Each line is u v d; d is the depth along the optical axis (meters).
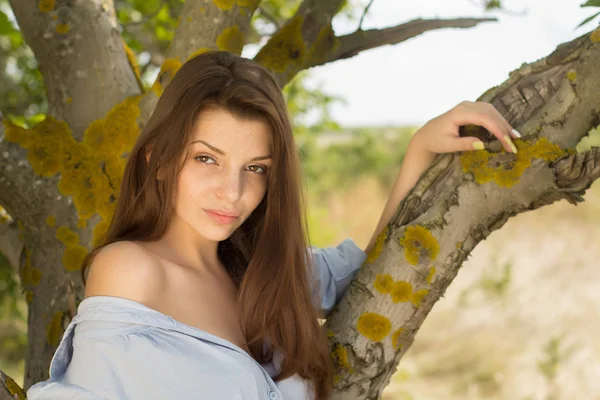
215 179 1.73
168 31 4.41
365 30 2.59
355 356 1.91
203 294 1.84
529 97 1.81
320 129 5.52
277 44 2.46
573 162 1.75
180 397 1.61
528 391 6.50
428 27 2.61
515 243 10.58
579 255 9.82
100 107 2.20
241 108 1.72
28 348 2.23
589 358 6.92
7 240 2.37
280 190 1.87
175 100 1.72
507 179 1.79
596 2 1.69
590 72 1.73
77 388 1.57
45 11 2.21
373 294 1.91
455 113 1.82
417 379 7.13
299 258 1.95
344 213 12.28
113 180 2.16
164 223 1.79
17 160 2.16
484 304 8.26
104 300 1.61
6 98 4.66
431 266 1.87
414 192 1.90
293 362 1.90
